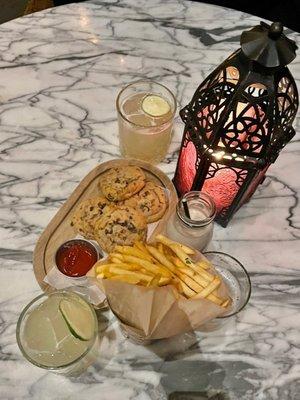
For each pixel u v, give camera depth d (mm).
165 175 1201
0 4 2248
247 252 1160
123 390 1008
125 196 1135
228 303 932
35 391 996
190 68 1396
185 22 1459
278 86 906
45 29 1431
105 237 1077
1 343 1032
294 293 1110
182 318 904
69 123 1308
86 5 1473
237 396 1010
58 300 1017
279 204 1223
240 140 949
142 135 1190
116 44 1419
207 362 1039
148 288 818
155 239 998
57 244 1126
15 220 1170
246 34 847
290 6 1936
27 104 1324
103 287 893
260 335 1065
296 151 1289
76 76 1369
